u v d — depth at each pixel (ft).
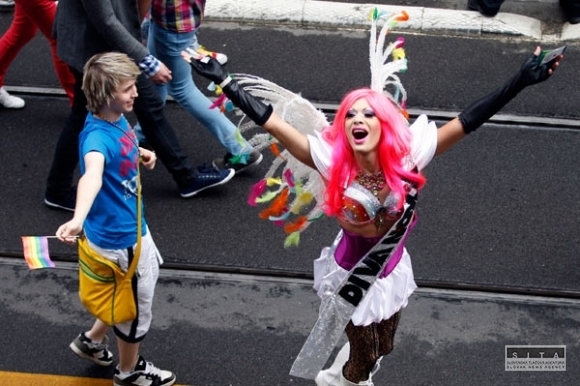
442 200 21.81
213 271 20.27
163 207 21.83
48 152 23.38
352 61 26.00
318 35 26.96
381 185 14.38
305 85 25.16
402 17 15.75
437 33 26.86
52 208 21.74
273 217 16.11
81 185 14.48
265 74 25.53
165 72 19.08
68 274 20.29
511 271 20.11
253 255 20.57
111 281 15.87
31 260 14.94
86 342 17.70
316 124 15.34
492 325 19.01
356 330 15.71
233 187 22.30
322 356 15.71
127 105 15.19
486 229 21.09
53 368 18.21
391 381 17.88
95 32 19.03
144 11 20.07
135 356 16.98
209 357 18.39
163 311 19.34
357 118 13.99
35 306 19.53
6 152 23.36
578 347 18.57
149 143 21.34
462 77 25.36
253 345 18.63
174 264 20.35
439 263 20.30
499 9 27.35
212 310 19.36
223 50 26.40
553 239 20.88
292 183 15.66
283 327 19.01
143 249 15.94
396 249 14.98
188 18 20.72
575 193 22.06
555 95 24.71
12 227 21.31
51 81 25.67
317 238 20.90
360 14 27.22
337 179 14.39
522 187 22.17
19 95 25.20
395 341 18.63
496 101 14.58
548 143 23.38
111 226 15.48
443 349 18.52
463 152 23.08
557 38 26.66
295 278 20.08
